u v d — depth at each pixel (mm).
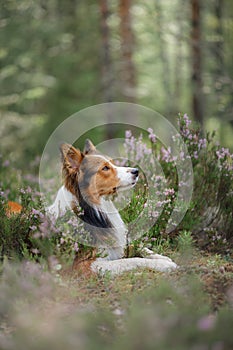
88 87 25750
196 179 9805
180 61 22344
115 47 25438
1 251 7973
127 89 22891
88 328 5602
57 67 25609
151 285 7102
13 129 23859
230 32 22703
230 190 9828
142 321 5352
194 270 7707
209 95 21406
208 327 5199
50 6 26328
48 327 5668
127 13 22328
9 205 9297
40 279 6824
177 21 22859
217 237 9242
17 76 24719
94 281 7484
